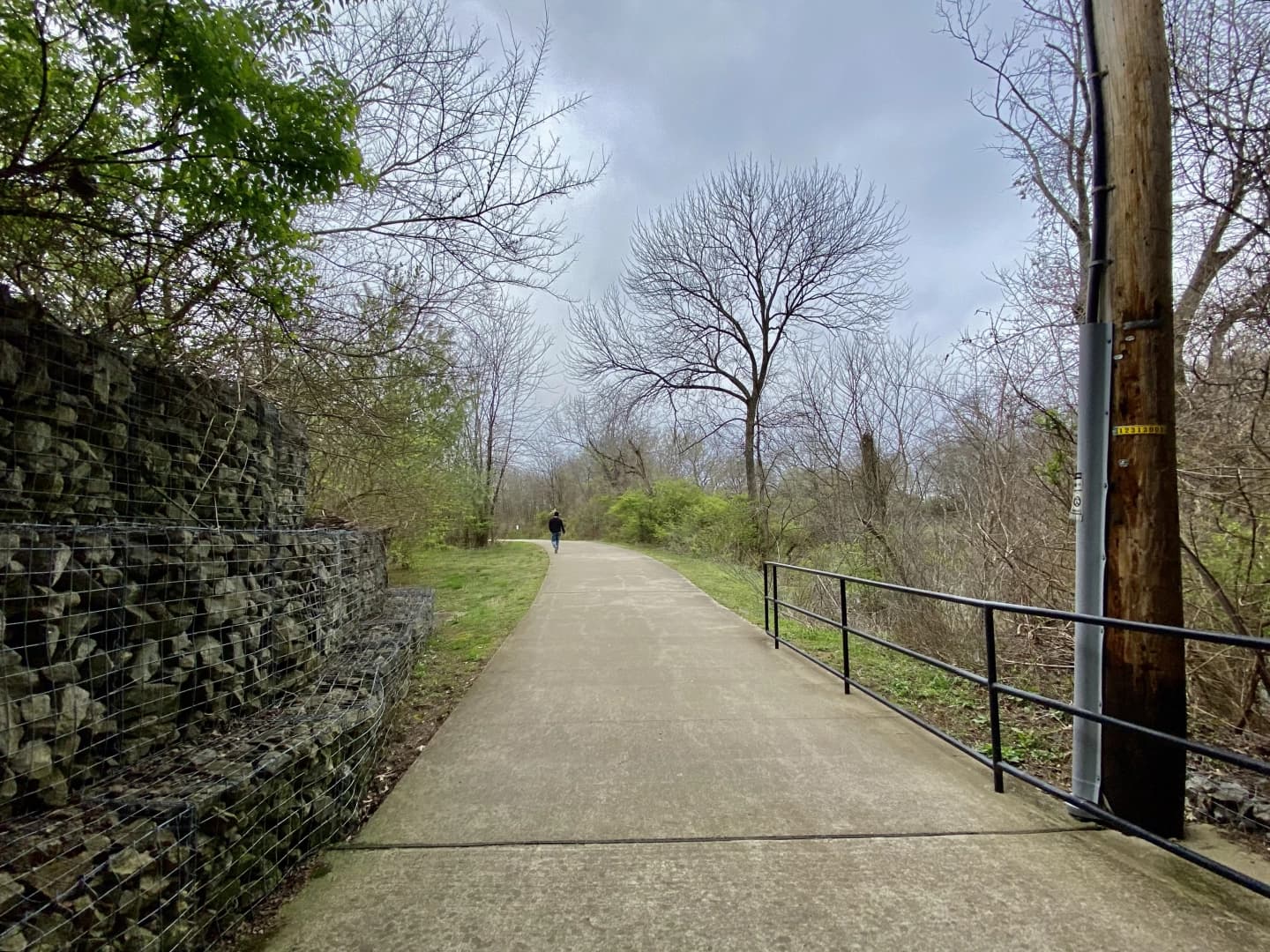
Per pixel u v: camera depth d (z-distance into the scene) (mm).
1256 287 4633
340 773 3023
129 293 4273
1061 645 5570
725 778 3488
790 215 21250
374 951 2127
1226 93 4730
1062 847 2729
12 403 2504
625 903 2373
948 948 2088
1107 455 3037
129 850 1823
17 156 2789
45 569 2092
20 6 2531
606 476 38438
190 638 2842
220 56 2760
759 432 18594
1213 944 2094
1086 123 7602
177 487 3732
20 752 1961
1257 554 4297
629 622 8562
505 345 26625
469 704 4934
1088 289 3145
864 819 2998
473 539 26922
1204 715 4309
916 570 8617
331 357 6348
